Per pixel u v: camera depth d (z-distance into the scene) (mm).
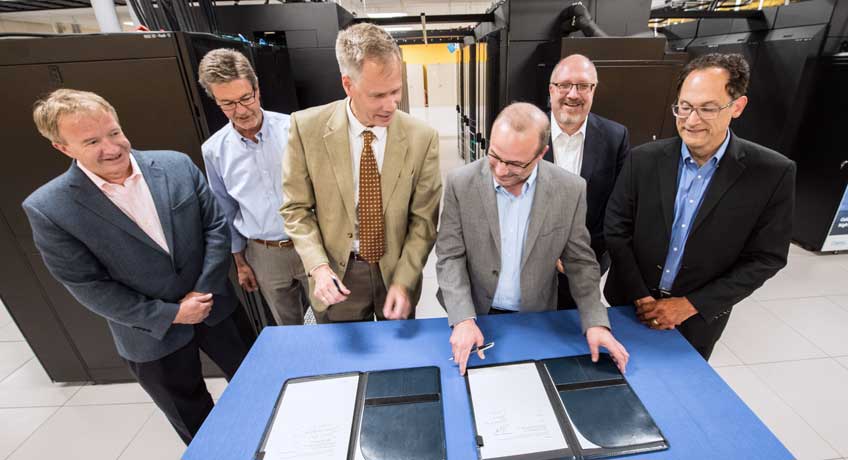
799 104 3115
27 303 1844
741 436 806
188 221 1281
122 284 1189
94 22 5859
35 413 1904
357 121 1191
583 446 792
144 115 1558
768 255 1124
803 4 3008
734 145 1105
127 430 1801
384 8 6410
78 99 964
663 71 1985
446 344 1097
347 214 1295
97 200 1099
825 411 1772
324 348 1087
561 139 1609
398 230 1338
